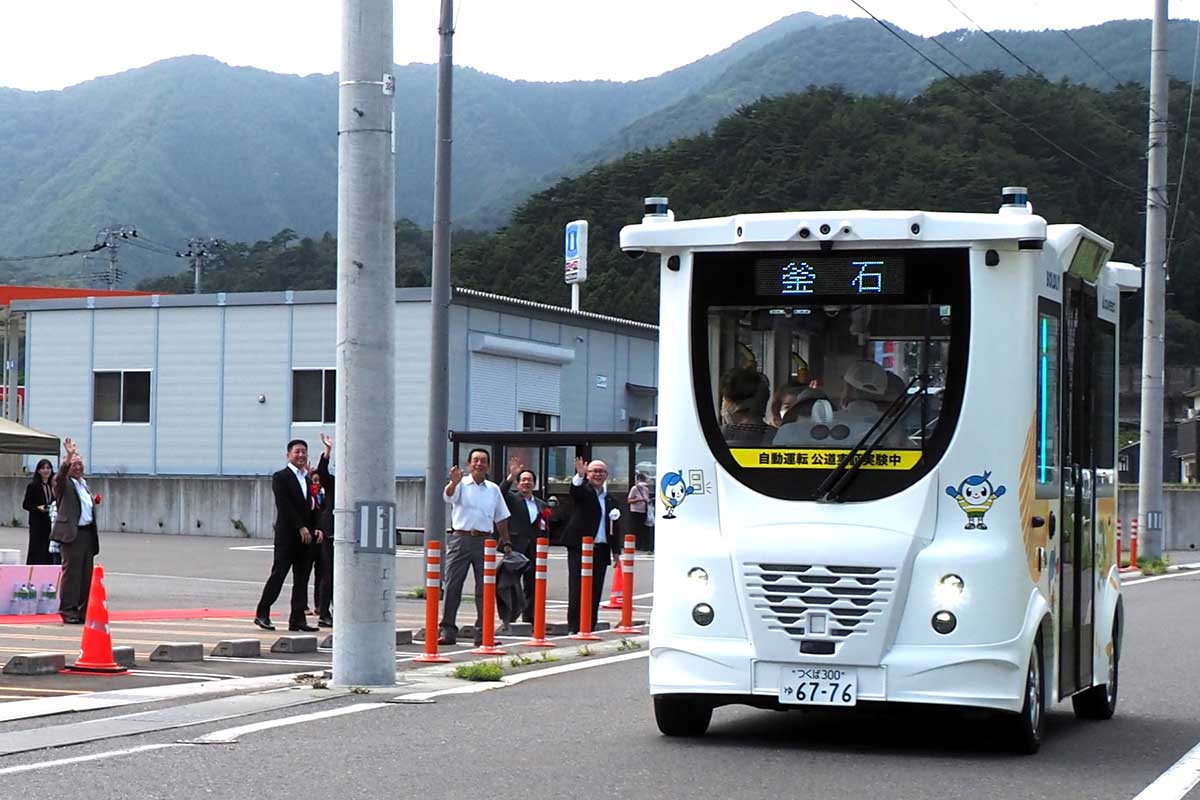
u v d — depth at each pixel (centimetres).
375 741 1309
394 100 1728
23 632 2302
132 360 6744
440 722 1440
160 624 2509
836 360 1321
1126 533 6350
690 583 1318
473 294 6275
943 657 1266
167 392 6688
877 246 1318
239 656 2028
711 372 1345
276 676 1803
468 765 1190
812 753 1293
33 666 1770
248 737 1327
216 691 1656
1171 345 12581
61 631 2333
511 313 6569
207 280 18675
